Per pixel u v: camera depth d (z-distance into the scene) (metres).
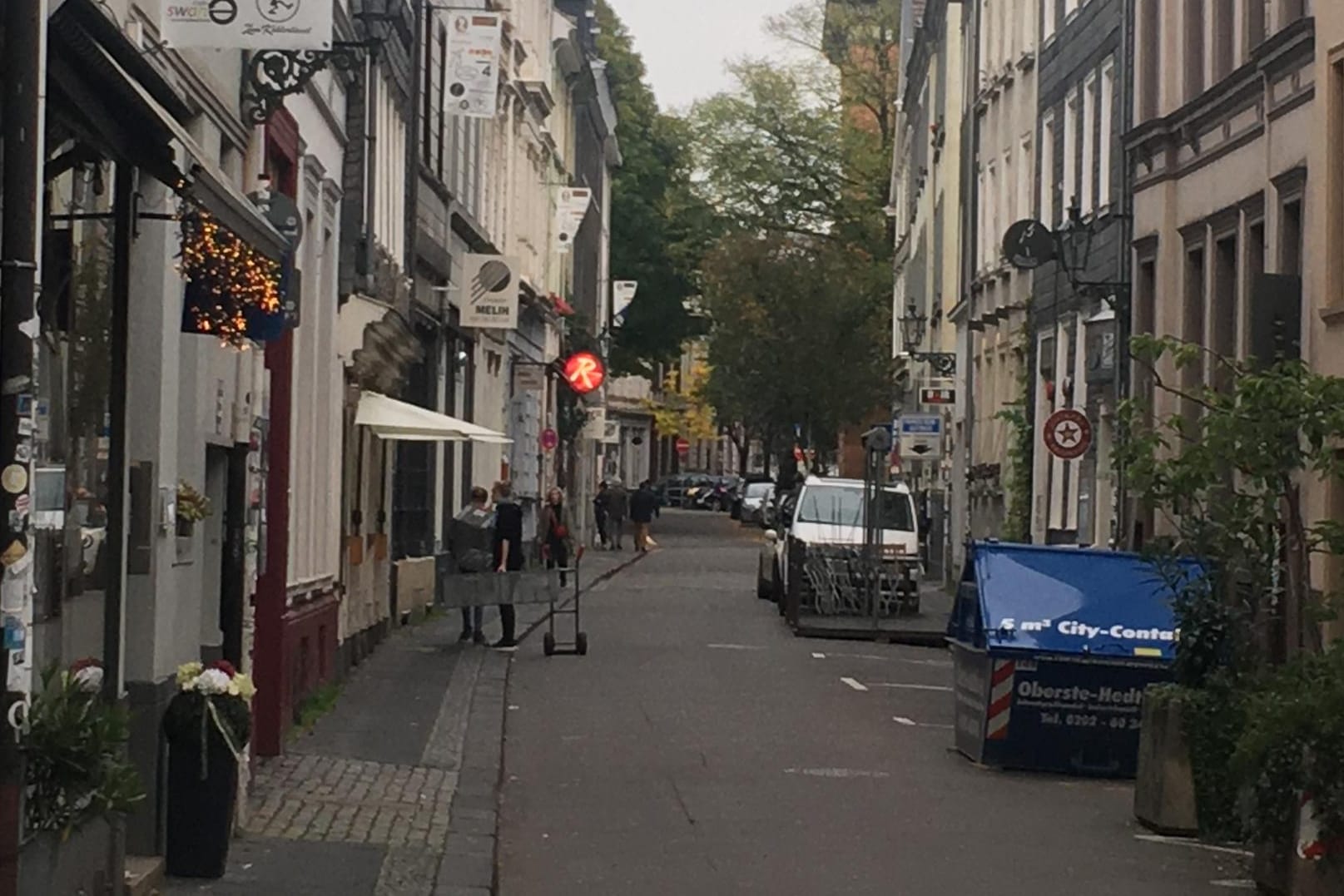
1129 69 29.78
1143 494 13.74
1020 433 37.38
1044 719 16.69
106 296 10.16
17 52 7.50
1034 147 38.19
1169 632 16.66
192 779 11.16
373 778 15.53
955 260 52.12
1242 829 12.11
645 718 20.22
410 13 28.06
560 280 56.03
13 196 7.54
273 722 16.23
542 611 36.03
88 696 8.55
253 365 13.86
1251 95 24.16
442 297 33.38
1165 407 27.48
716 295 69.62
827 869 12.34
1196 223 26.52
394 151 27.47
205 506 11.95
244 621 13.65
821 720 20.30
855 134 75.00
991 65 43.84
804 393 68.69
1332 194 20.92
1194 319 27.03
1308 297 21.59
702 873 12.16
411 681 22.84
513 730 19.14
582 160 62.69
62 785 8.23
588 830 13.69
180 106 9.58
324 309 21.55
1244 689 13.59
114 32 8.37
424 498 32.78
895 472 55.31
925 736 19.22
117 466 10.31
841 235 75.19
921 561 36.00
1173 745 13.84
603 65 63.44
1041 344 36.69
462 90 30.59
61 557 9.33
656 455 118.50
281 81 14.21
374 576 26.73
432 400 33.06
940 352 52.88
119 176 10.16
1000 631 16.70
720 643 29.84
